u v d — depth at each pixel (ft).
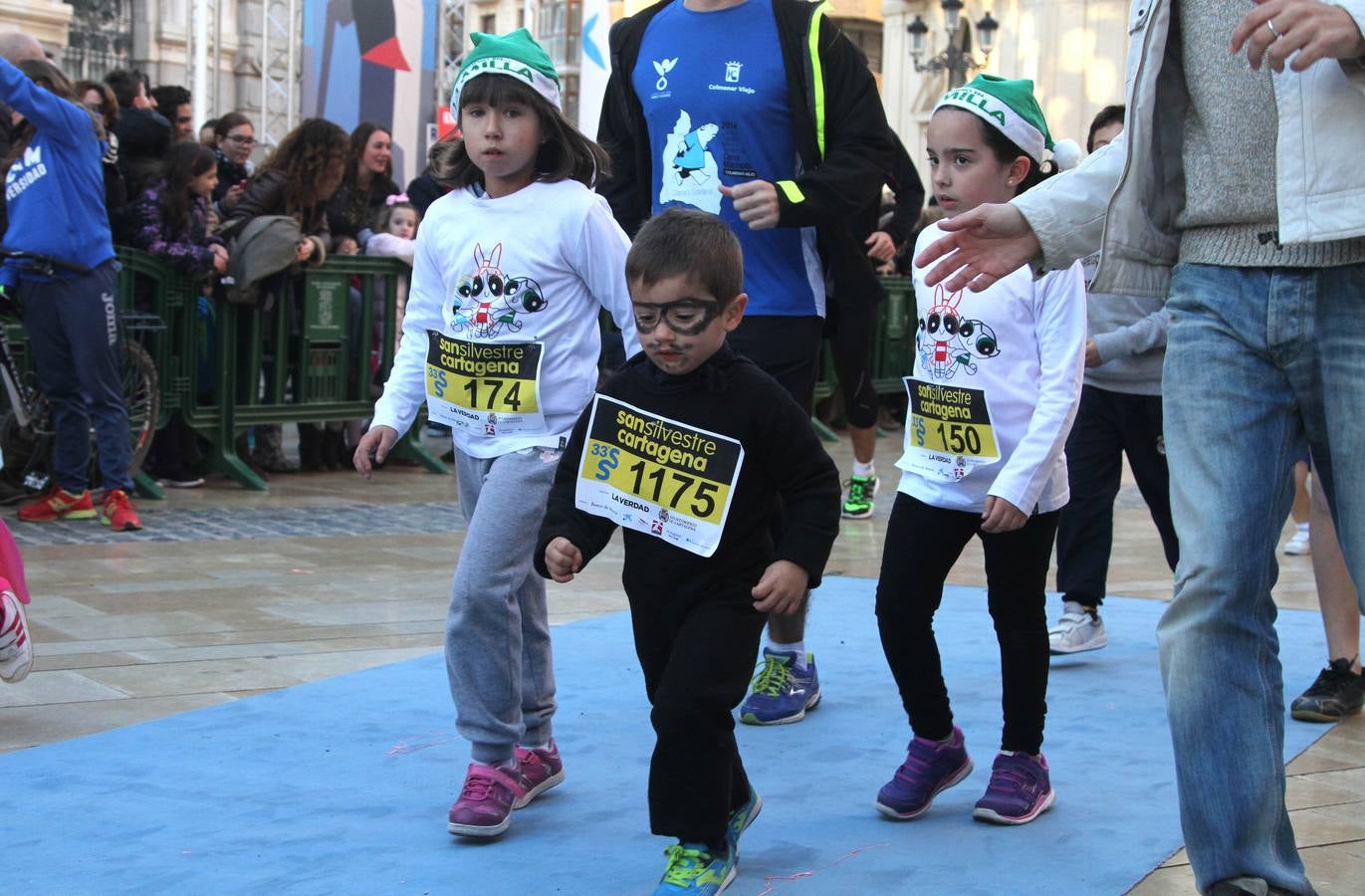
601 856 11.41
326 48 42.27
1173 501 9.36
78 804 12.35
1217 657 9.07
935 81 109.81
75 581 21.27
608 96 15.88
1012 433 12.00
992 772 12.59
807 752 14.34
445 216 12.47
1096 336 17.75
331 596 21.01
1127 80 9.46
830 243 15.07
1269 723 9.12
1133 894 10.77
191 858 11.21
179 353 30.45
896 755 14.25
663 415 10.50
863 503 31.32
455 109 12.21
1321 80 8.50
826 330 15.75
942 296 12.34
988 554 12.35
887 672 17.60
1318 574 15.90
